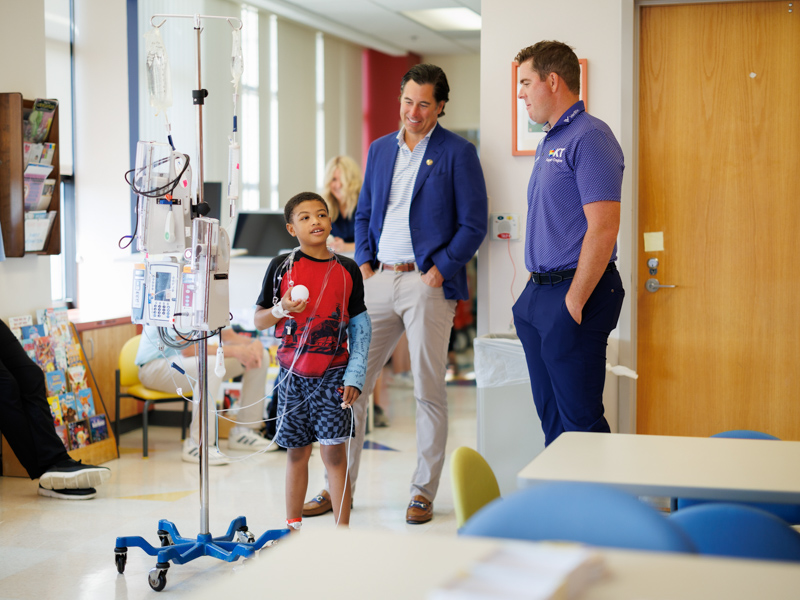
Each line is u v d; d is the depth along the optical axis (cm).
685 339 374
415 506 344
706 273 370
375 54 1027
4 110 422
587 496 116
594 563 95
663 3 363
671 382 377
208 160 728
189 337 281
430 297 345
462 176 342
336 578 99
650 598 91
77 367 450
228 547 285
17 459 422
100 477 381
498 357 344
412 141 350
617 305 274
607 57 359
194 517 349
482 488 166
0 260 413
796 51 357
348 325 289
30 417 390
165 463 445
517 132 368
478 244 345
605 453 172
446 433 352
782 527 132
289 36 866
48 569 290
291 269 283
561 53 274
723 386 372
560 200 274
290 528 285
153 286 274
